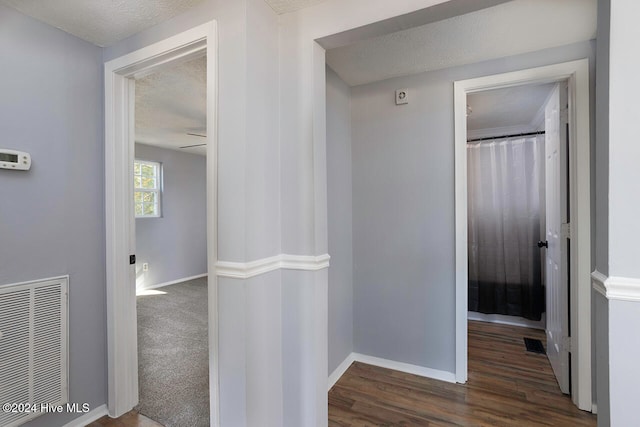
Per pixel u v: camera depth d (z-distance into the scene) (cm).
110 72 181
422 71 225
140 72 180
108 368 183
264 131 142
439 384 215
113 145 182
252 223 134
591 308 182
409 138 233
